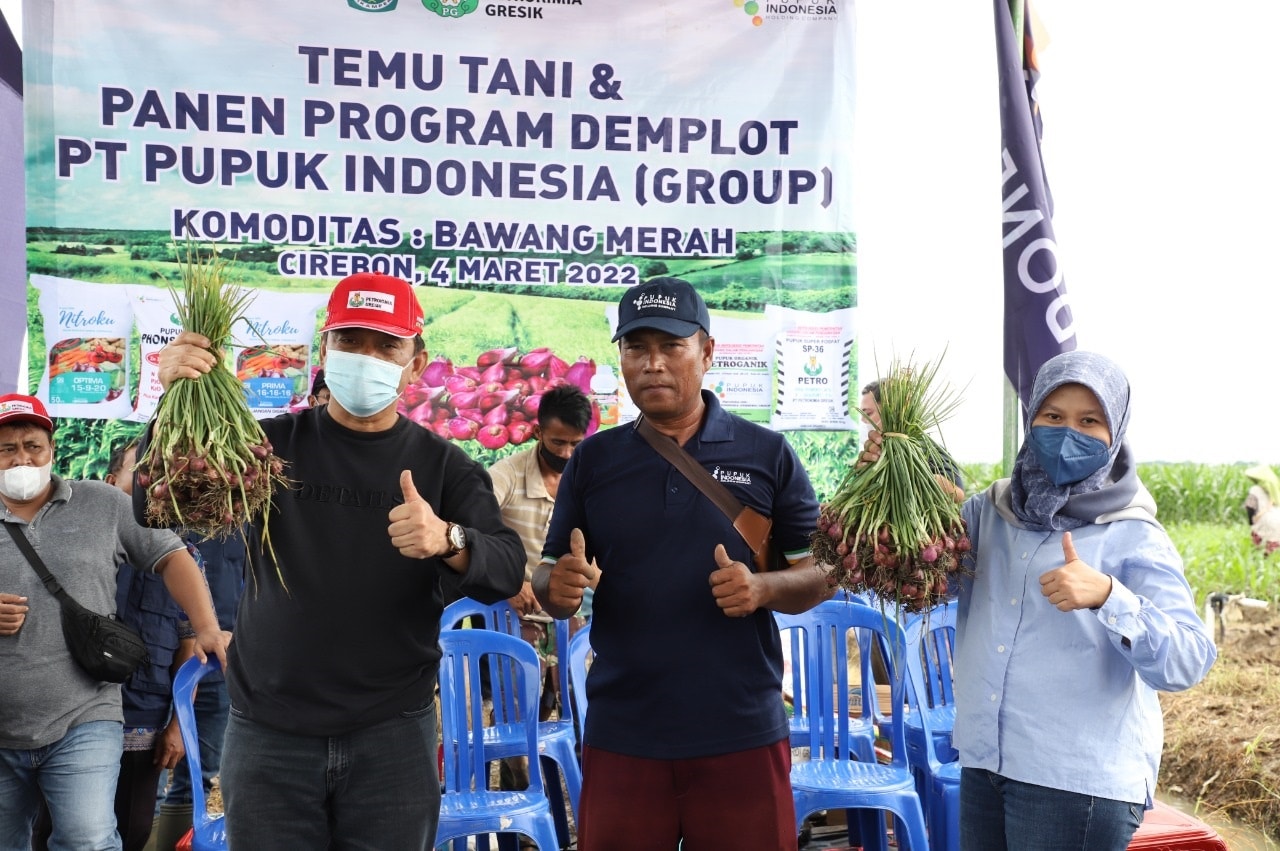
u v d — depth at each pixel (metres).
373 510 2.51
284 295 4.27
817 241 4.55
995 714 2.35
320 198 4.28
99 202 4.14
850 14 4.52
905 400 2.51
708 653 2.54
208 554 4.15
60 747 3.20
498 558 2.46
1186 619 2.20
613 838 2.54
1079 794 2.24
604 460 2.71
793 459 2.73
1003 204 4.06
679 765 2.54
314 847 2.48
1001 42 4.05
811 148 4.53
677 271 4.49
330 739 2.46
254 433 2.36
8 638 3.16
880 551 2.38
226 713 4.08
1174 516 11.20
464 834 3.13
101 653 3.19
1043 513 2.34
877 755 4.18
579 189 4.43
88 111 4.12
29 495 3.24
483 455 4.43
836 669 3.56
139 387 4.19
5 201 4.00
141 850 3.89
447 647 3.41
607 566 2.63
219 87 4.20
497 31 4.35
